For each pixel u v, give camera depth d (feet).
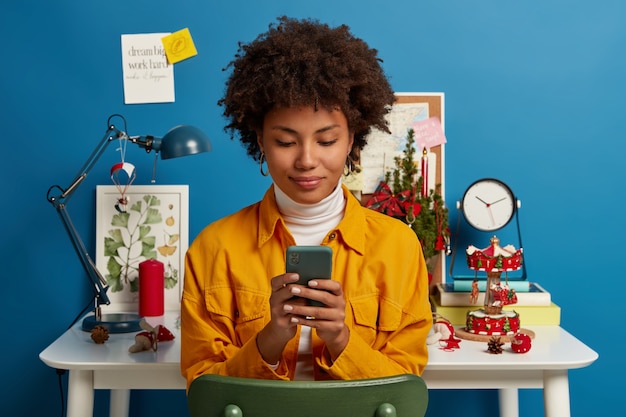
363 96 4.65
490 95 7.16
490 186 6.91
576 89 7.15
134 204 7.24
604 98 7.15
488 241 7.24
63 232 7.32
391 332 4.96
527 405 7.48
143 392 7.55
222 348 4.82
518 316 6.32
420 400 4.15
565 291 7.27
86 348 5.97
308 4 7.14
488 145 7.20
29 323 7.38
